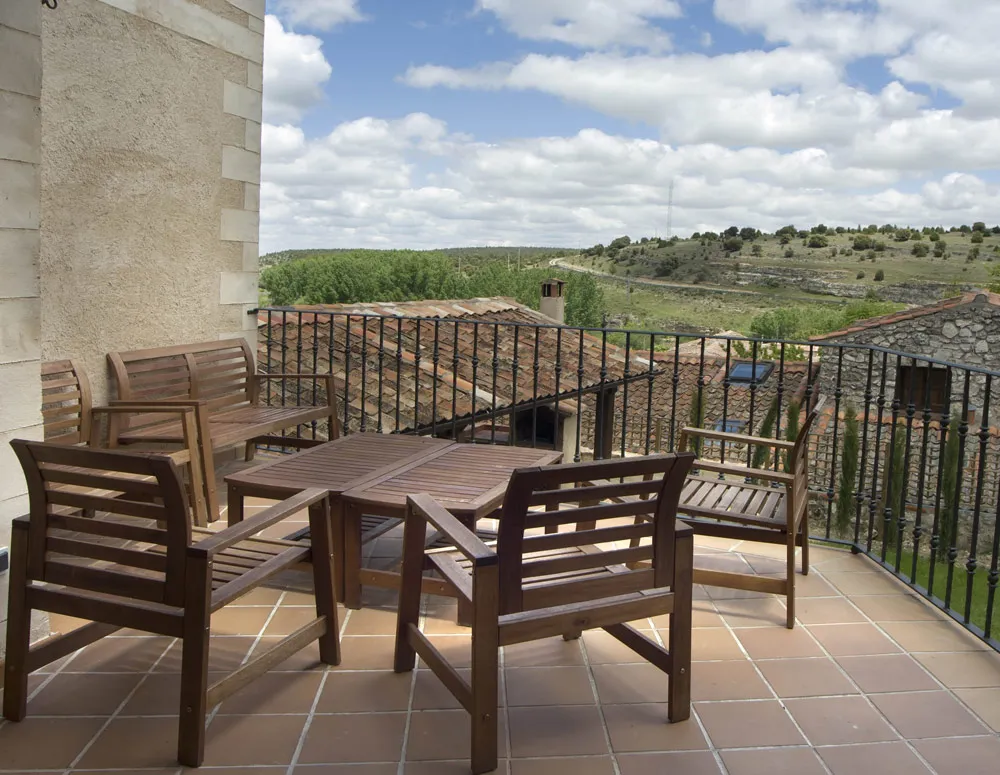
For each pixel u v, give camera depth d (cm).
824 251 6397
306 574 350
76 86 406
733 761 220
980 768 219
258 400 534
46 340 400
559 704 249
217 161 505
